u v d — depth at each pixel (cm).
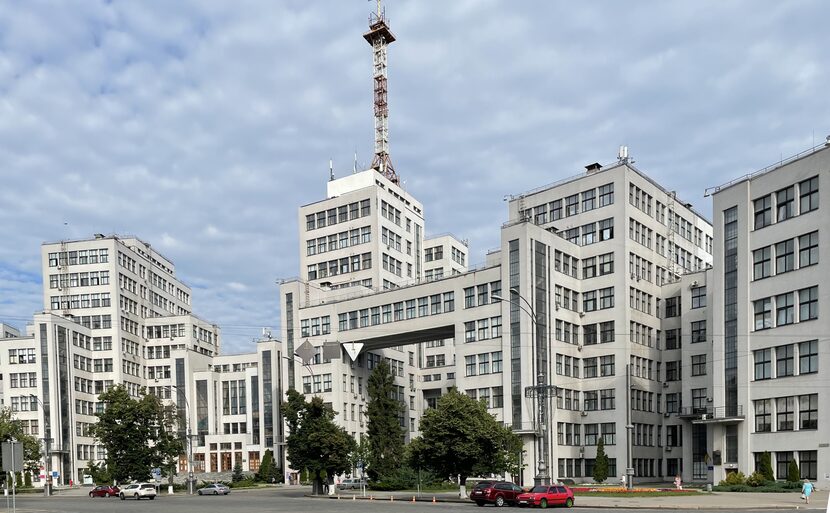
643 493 4950
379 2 12556
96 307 12581
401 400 10069
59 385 11206
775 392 5575
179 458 12262
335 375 8912
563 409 7425
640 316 7831
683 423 7669
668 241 8581
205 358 13325
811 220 5416
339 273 10394
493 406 7456
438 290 8169
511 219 8775
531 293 7219
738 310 5975
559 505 4112
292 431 6550
